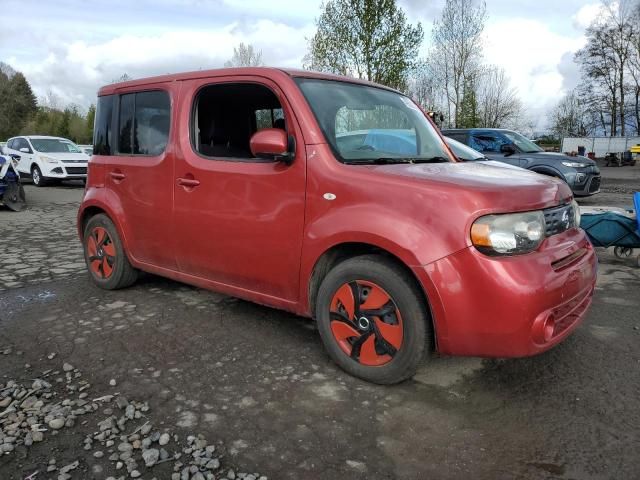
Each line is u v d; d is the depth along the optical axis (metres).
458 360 3.31
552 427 2.57
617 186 18.33
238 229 3.45
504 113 40.94
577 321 2.94
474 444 2.43
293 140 3.16
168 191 3.90
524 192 2.73
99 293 4.70
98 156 4.69
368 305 2.94
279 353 3.41
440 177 2.83
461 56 30.16
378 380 2.95
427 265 2.61
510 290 2.50
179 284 4.98
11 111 63.81
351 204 2.90
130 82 4.34
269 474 2.21
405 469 2.25
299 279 3.19
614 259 6.28
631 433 2.52
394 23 21.30
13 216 9.91
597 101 53.16
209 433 2.50
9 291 4.79
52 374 3.10
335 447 2.40
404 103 4.14
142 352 3.42
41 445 2.39
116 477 2.17
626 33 50.06
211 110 3.84
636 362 3.31
